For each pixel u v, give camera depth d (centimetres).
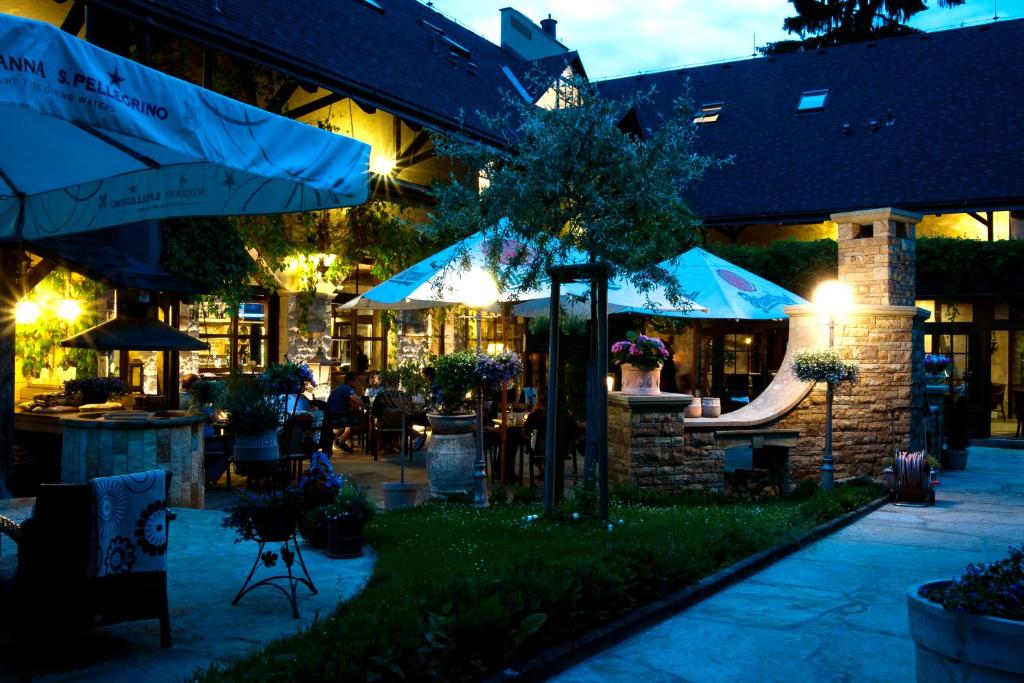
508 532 753
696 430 1094
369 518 711
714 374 1964
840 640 526
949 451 1482
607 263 754
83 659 447
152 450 852
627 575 572
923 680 343
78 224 597
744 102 2500
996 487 1276
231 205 553
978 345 1872
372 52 1656
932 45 2447
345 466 1240
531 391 1446
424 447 1427
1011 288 1791
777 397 1212
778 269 1952
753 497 1122
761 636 534
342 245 1566
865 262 1300
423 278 1015
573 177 754
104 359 1277
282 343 1634
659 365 1075
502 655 452
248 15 1348
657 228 792
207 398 1097
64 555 421
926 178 2030
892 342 1250
